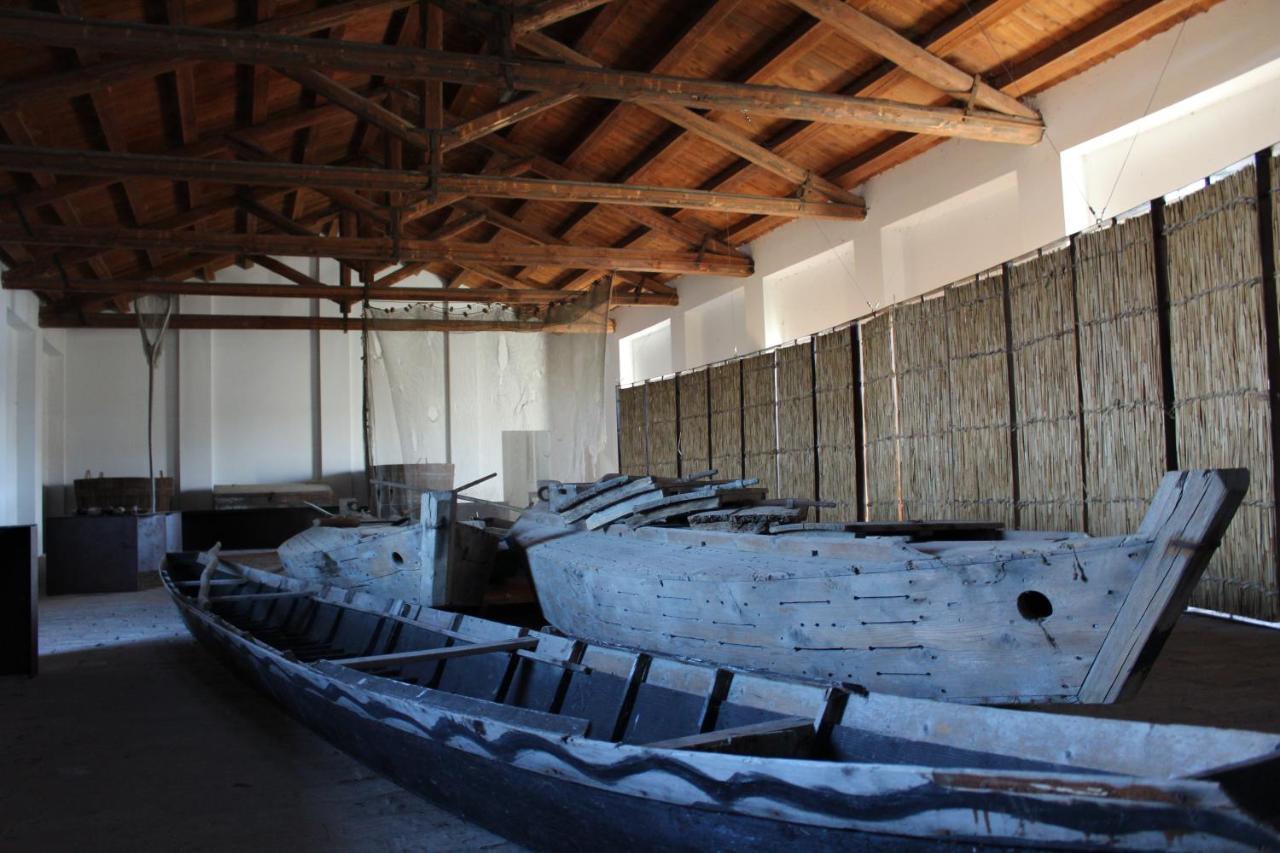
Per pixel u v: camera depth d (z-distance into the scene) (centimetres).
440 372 1509
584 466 1163
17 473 1443
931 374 821
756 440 1133
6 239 1038
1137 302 620
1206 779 151
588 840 256
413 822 314
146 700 513
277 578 710
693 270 1325
